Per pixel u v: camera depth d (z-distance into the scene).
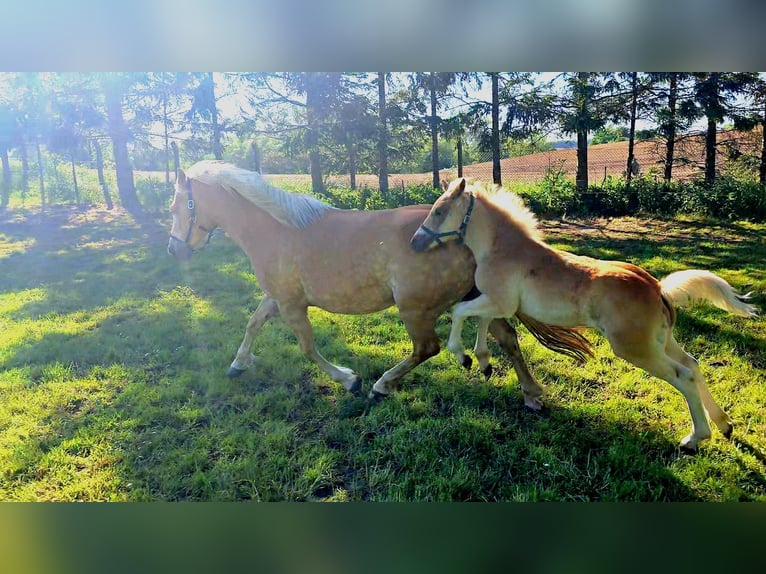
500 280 3.42
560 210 11.61
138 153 16.97
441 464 3.28
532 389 3.80
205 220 4.16
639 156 17.22
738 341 4.73
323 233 3.71
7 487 3.18
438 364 4.52
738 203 10.52
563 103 12.67
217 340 5.17
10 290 7.09
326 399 4.04
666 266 7.00
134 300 6.50
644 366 3.18
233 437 3.55
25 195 16.34
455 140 14.29
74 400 4.13
